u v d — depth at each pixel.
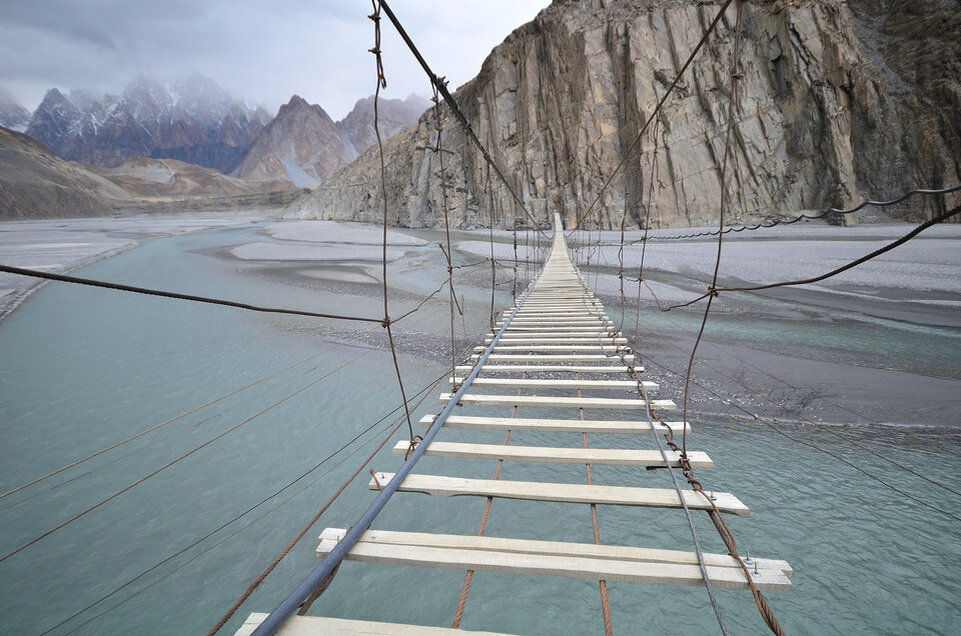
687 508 2.63
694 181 40.41
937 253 20.80
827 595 4.77
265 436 8.21
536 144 51.22
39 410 9.41
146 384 10.62
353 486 6.77
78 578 5.37
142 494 6.76
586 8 48.56
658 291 18.66
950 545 5.32
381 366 11.39
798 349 11.72
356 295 20.39
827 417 8.32
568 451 3.36
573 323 8.41
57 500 6.70
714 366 10.73
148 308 18.08
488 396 4.68
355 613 4.82
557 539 5.64
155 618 4.88
